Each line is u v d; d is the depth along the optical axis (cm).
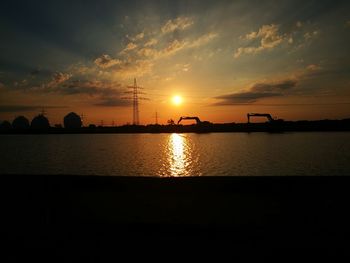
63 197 1167
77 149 8075
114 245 731
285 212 955
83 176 1335
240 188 1233
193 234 788
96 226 856
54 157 6100
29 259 671
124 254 686
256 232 794
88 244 739
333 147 7144
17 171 4294
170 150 7344
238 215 933
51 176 1357
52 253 696
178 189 1255
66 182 1323
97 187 1305
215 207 1020
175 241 747
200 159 5406
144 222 880
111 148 8244
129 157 5975
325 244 718
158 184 1282
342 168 4081
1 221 906
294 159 5122
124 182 1303
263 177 1241
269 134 12556
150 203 1077
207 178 1269
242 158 5416
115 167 4572
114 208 1027
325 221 868
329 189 1184
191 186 1265
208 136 12781
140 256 675
